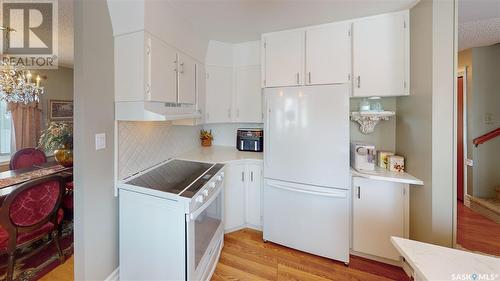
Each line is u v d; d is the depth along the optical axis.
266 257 1.90
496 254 1.88
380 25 1.79
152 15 1.44
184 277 1.26
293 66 2.08
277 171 1.98
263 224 2.11
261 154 2.48
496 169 2.77
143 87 1.40
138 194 1.40
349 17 1.85
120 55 1.46
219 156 2.36
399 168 1.82
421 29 1.59
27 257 1.73
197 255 1.45
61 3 1.76
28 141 3.40
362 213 1.82
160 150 2.06
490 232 2.22
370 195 1.79
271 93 1.96
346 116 1.71
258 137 2.61
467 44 2.66
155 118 1.40
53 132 2.44
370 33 1.82
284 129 1.92
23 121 3.36
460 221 2.47
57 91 3.76
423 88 1.57
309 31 2.01
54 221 1.70
